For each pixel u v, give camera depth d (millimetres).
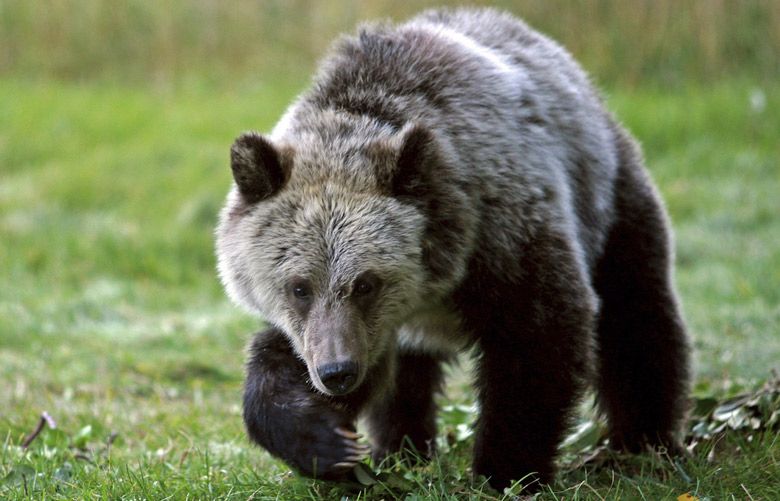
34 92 31750
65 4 33562
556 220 9352
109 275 21328
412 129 8656
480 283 9125
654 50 28234
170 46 32906
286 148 9078
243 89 31578
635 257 10914
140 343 16672
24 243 22250
